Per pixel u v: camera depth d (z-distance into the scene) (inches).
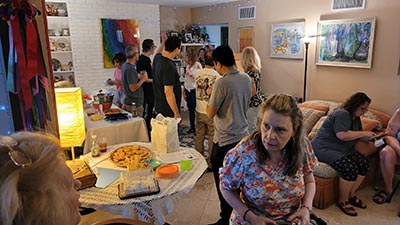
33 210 21.1
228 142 89.7
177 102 131.5
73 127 76.6
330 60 165.2
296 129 50.3
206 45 252.8
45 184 22.3
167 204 64.3
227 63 88.1
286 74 194.4
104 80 242.5
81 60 231.6
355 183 108.9
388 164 112.9
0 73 51.8
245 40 224.1
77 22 225.1
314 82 176.4
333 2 160.1
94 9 229.8
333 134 112.0
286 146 51.1
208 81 124.7
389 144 115.2
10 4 49.4
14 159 21.7
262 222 50.5
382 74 144.2
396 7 134.7
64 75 230.4
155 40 259.4
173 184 68.2
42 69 63.4
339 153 109.3
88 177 65.7
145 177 68.8
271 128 48.3
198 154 84.0
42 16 67.2
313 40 172.7
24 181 21.4
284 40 191.6
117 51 242.7
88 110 132.8
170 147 85.0
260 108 52.2
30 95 56.3
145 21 252.5
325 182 107.5
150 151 83.6
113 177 71.1
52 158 23.9
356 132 108.3
